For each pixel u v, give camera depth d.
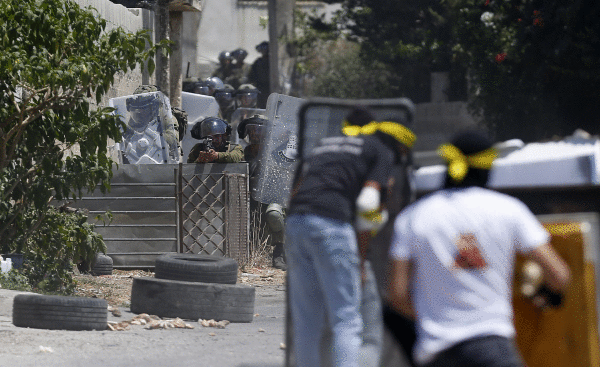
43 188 26.45
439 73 89.00
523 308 10.63
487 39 65.50
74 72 24.41
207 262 26.52
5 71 23.84
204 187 36.91
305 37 102.50
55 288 27.89
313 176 11.89
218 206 36.91
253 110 58.78
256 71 97.56
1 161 25.48
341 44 114.69
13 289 25.50
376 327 11.76
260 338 19.80
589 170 10.31
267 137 38.91
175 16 52.38
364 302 11.82
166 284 23.22
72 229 27.77
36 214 27.84
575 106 62.66
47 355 16.52
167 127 40.09
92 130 26.25
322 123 12.77
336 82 108.75
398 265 9.40
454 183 9.56
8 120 25.23
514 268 10.62
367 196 11.30
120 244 36.62
